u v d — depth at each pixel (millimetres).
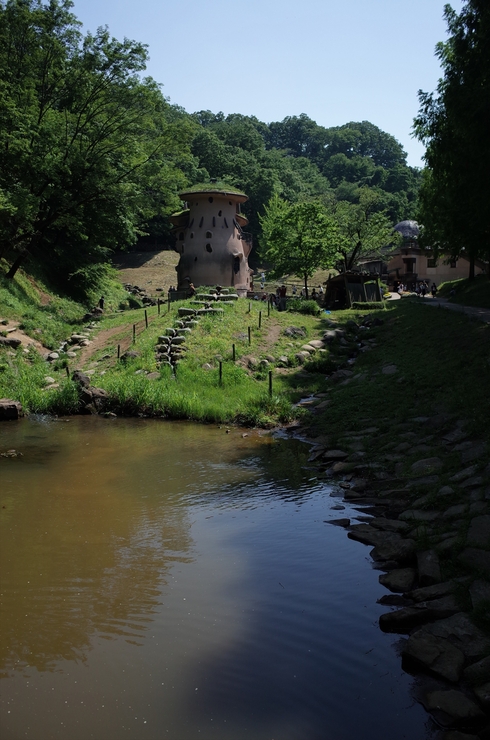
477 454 12711
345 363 26578
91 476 14148
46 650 7105
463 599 7930
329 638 7445
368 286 41500
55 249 48594
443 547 9328
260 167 104500
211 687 6492
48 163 36938
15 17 36938
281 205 70500
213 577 9016
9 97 36469
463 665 6723
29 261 44219
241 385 23797
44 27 37531
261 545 10234
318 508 12078
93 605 8133
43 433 18875
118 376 24906
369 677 6707
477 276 49469
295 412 20234
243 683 6570
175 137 42781
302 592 8602
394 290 62594
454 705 6121
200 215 46625
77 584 8719
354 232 57812
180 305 34125
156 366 25672
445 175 25078
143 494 12859
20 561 9461
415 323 30203
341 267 58594
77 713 6066
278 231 47344
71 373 26766
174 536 10594
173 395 22000
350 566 9445
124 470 14688
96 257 54219
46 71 39031
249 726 5930
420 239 42719
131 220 52469
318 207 47156
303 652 7141
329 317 35344
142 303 53250
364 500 12406
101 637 7383
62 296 44438
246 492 13070
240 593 8539
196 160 92312
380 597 8484
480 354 20250
